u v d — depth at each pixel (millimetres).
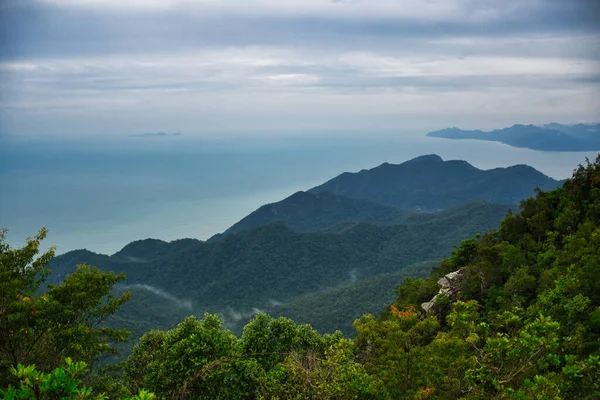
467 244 40375
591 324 17984
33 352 15250
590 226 31047
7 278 15000
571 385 11461
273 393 14000
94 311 16141
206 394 16281
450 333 15820
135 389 17906
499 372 11039
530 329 11180
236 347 17750
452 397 12969
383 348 15414
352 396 11961
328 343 18500
